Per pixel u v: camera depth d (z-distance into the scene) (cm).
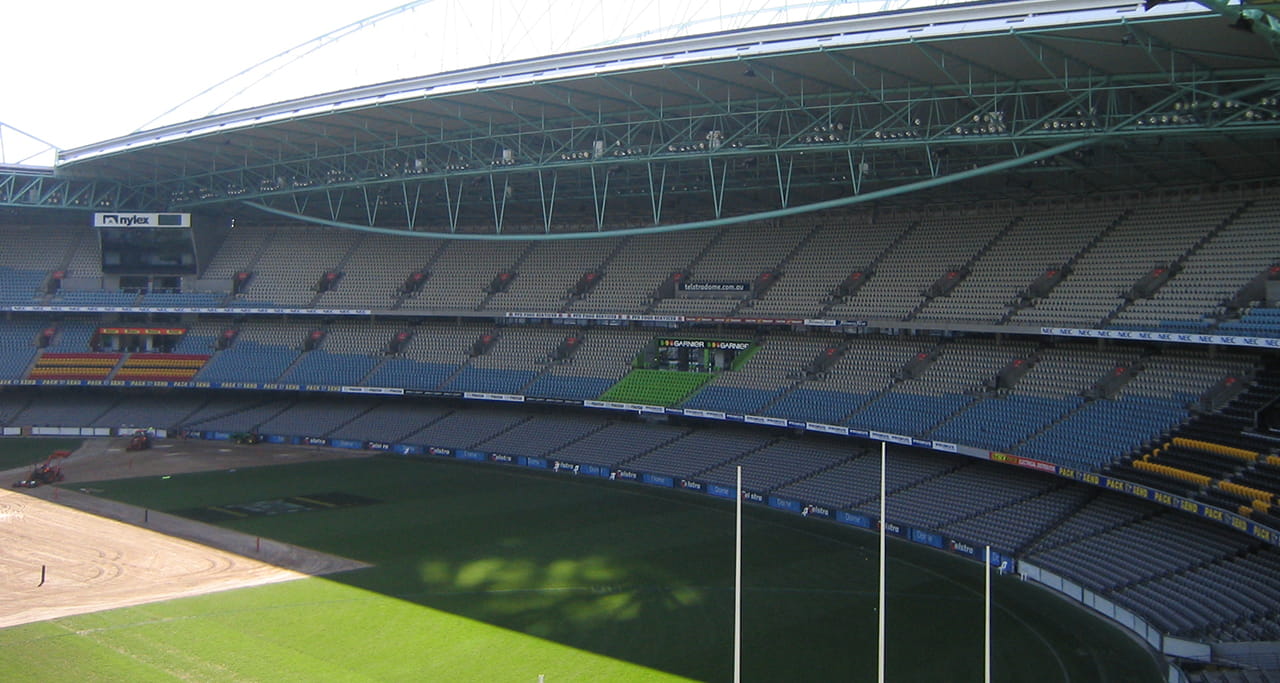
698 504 5700
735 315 6738
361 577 4250
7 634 3522
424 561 4503
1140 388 5000
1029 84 4438
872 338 6481
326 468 6800
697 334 7162
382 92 5522
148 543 4800
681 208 7575
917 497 5169
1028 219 6262
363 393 7825
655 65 4656
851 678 3162
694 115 5447
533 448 6975
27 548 4694
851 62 4431
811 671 3222
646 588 4106
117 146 6844
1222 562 3809
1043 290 5653
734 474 5978
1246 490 3834
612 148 5700
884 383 6047
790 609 3844
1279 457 3984
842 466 5772
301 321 8638
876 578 4256
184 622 3672
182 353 8469
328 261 8669
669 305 7125
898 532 4956
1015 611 3812
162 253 8562
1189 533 4112
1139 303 5125
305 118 5828
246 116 6094
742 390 6550
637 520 5306
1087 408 5062
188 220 8406
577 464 6631
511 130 6025
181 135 6419
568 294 7594
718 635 3562
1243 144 4700
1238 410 4491
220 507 5584
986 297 5834
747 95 5109
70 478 6397
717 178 6506
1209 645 3206
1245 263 4916
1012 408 5341
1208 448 4312
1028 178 5812
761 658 3341
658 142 5903
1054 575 4081
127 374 8262
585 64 4891
